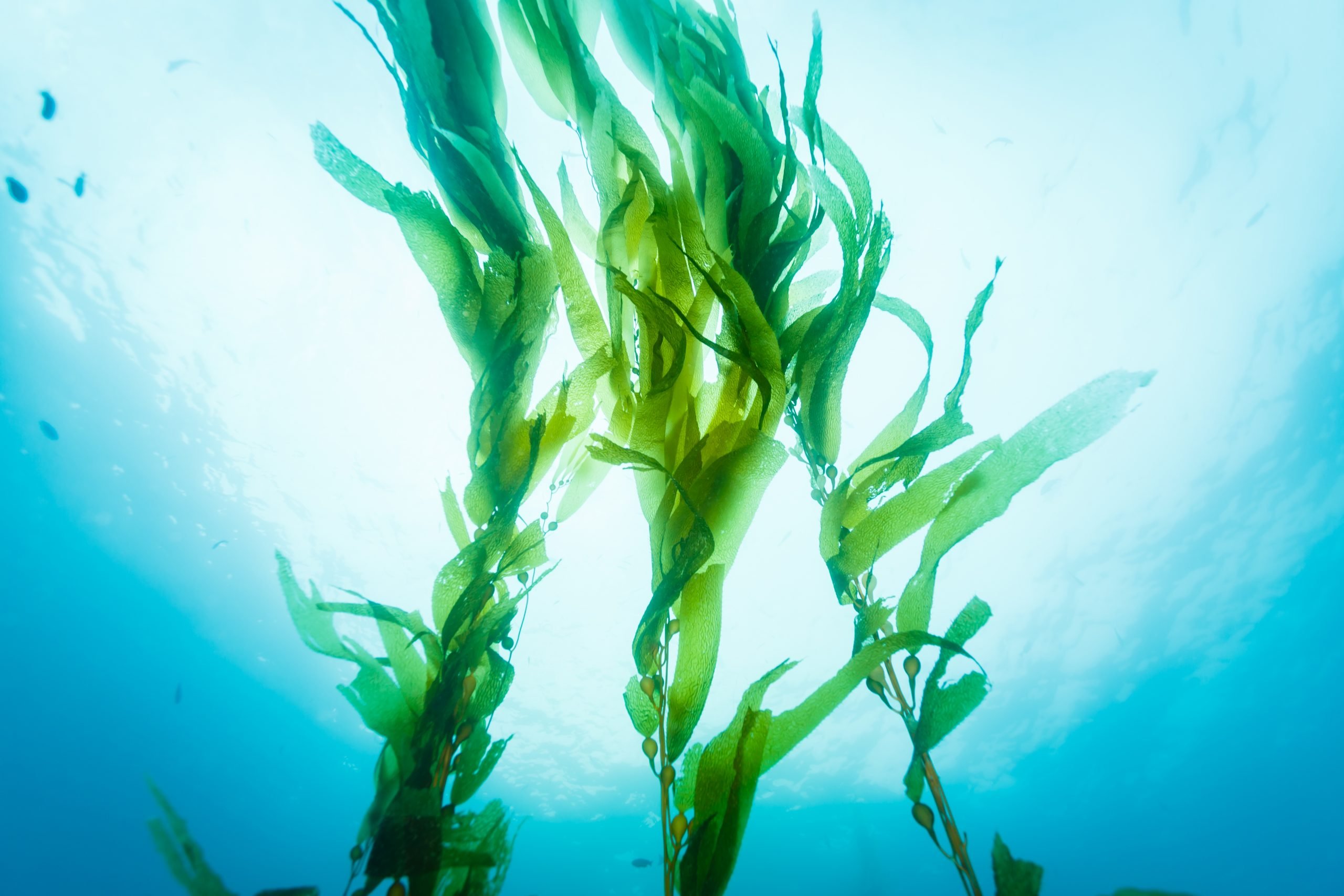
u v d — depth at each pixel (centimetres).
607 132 176
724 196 175
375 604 137
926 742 103
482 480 150
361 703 130
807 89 167
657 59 207
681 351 145
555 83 203
